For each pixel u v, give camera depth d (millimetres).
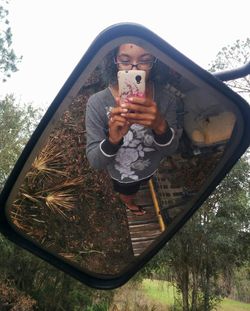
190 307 11922
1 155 10531
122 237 1062
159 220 1046
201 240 11086
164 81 839
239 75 954
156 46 785
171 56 799
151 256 1109
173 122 880
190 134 907
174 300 12742
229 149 940
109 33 768
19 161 907
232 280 12258
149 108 855
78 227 1022
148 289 14820
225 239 10547
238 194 10961
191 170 975
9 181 935
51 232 1024
